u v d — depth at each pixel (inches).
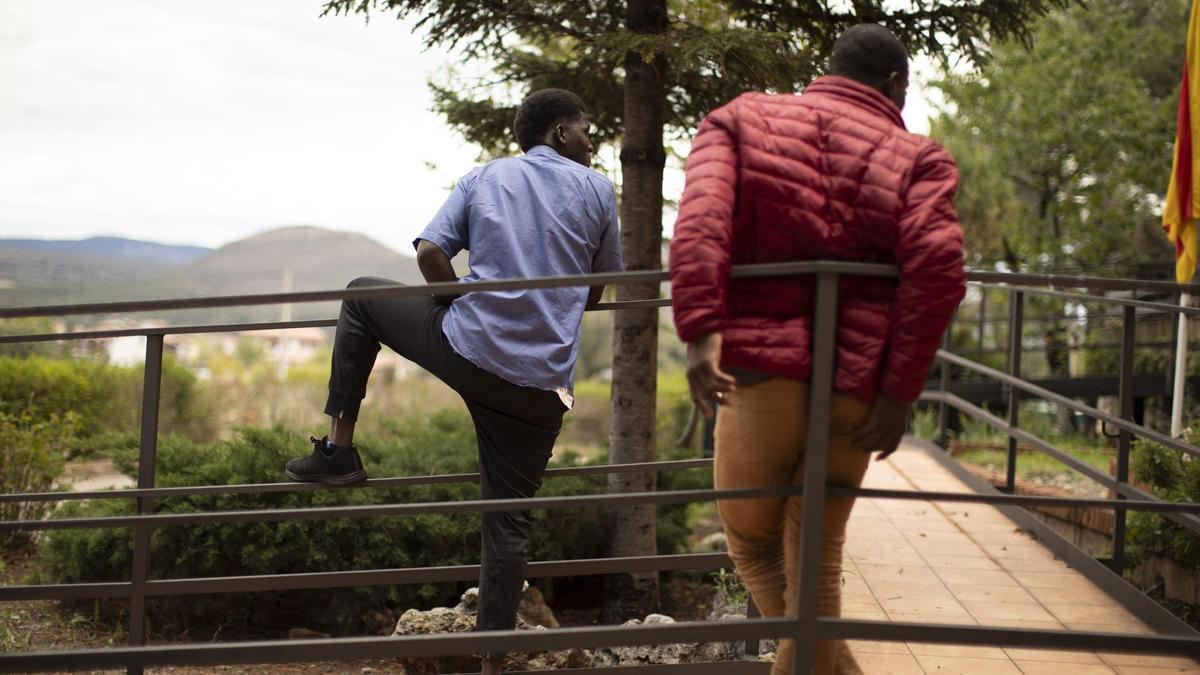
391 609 203.9
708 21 219.5
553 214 126.5
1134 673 136.3
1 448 267.0
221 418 576.7
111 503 203.8
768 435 91.0
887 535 206.7
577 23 222.1
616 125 247.0
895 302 83.7
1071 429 459.8
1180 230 255.6
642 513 224.4
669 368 858.8
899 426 85.6
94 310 98.3
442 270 125.6
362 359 131.3
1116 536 182.2
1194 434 222.8
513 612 129.0
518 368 121.6
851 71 93.4
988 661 140.3
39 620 192.5
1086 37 574.6
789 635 88.3
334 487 133.3
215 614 201.9
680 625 90.7
